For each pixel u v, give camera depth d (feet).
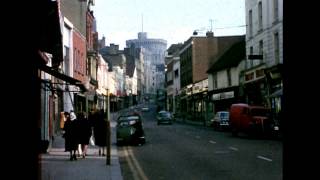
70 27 127.65
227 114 148.25
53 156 65.26
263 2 139.44
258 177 45.01
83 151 63.87
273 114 115.75
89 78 169.78
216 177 45.70
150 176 47.47
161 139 108.37
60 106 115.24
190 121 244.63
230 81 184.03
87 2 170.71
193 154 70.95
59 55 46.70
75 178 43.98
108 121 56.44
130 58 497.46
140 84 552.00
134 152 76.28
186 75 282.15
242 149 78.43
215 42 255.70
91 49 177.68
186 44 277.64
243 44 191.62
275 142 95.55
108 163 55.31
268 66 134.72
